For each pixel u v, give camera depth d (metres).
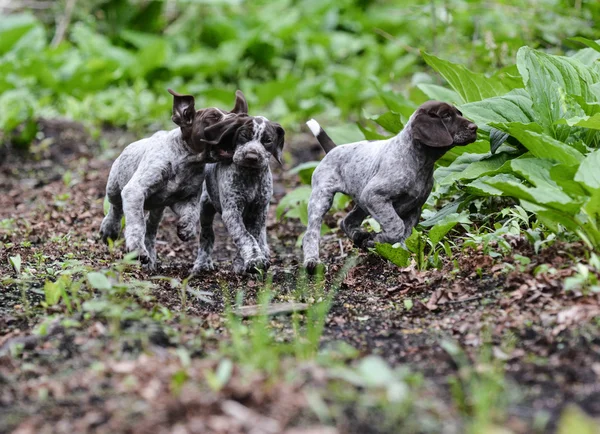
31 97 18.52
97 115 18.53
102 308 7.06
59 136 17.27
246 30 24.06
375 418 5.20
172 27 25.89
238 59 22.58
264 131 8.40
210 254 9.50
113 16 24.34
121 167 9.08
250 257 8.56
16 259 8.35
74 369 6.15
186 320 7.18
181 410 5.26
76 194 13.83
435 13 16.64
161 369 5.88
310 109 19.23
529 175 7.69
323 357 6.09
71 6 23.42
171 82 21.16
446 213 9.41
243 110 8.86
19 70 19.20
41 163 16.19
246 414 5.19
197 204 8.91
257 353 6.00
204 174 8.92
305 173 11.95
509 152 9.27
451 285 7.84
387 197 8.42
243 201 8.75
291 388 5.45
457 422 5.21
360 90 19.55
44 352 6.45
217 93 19.28
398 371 5.95
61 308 7.38
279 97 19.69
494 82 10.30
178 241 11.73
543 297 7.03
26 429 5.23
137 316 7.02
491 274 7.86
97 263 9.23
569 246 7.71
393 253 8.36
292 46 23.72
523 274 7.46
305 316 7.60
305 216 11.26
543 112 8.95
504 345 6.42
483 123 8.99
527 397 5.59
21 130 17.38
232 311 7.73
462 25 16.73
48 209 12.93
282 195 14.06
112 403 5.47
